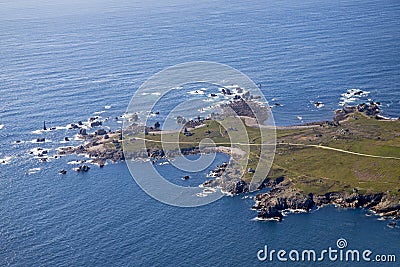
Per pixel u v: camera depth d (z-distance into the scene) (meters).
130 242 163.00
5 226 175.88
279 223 170.25
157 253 157.00
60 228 173.12
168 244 160.75
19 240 167.75
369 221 171.38
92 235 167.88
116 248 160.62
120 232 168.38
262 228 167.62
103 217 177.75
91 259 156.25
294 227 168.38
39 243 165.75
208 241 161.50
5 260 158.00
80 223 175.25
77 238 167.00
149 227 170.00
